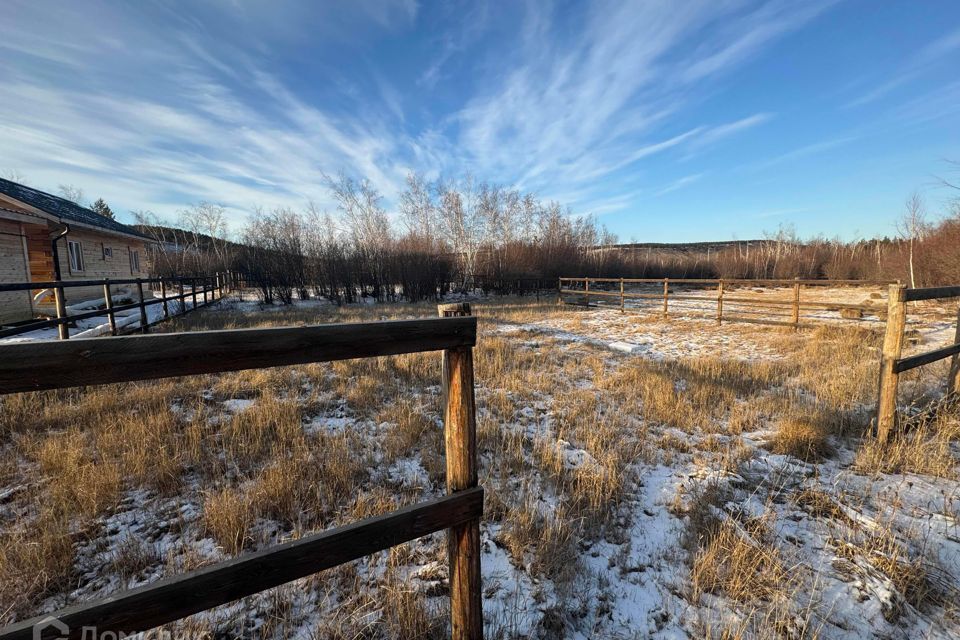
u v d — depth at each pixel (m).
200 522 2.62
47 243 11.14
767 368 6.01
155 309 12.85
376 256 19.89
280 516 2.68
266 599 2.08
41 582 2.11
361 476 3.16
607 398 5.04
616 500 2.95
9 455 3.36
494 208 26.34
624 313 13.55
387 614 2.01
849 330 8.31
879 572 2.22
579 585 2.24
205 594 1.10
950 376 4.33
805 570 2.28
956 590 2.11
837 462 3.46
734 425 4.15
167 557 2.33
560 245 26.95
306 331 1.25
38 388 0.94
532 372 6.02
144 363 1.04
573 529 2.62
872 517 2.67
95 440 3.56
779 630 1.94
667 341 8.78
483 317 12.71
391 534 1.39
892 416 3.58
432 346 1.47
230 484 3.02
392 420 4.24
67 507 2.64
